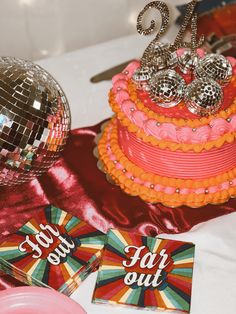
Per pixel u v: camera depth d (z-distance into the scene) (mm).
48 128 1052
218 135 1087
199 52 1254
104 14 1908
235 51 1600
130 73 1233
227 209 1179
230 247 1114
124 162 1201
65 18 1876
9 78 1033
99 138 1326
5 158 1043
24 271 1013
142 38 1688
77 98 1459
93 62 1590
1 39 1883
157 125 1085
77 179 1227
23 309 909
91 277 1044
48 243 1068
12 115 1011
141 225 1152
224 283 1050
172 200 1154
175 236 1137
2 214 1153
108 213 1170
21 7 1822
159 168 1155
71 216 1129
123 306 985
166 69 1143
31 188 1201
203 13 1688
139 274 1027
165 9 1122
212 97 1071
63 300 919
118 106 1157
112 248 1067
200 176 1155
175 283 1019
